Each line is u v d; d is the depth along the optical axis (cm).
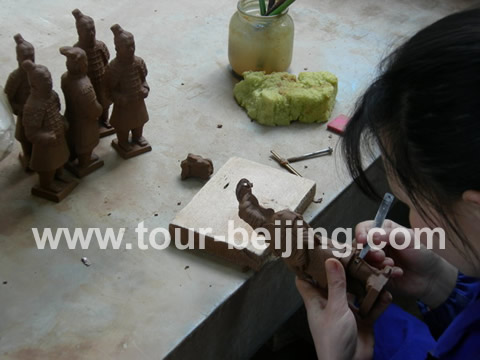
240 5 146
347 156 70
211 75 151
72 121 112
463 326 81
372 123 65
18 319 92
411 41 61
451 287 101
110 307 95
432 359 86
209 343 100
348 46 166
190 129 133
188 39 163
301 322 154
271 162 126
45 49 153
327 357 82
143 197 115
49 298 96
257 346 122
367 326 88
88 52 119
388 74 61
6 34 158
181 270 102
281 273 113
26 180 117
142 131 128
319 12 180
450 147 58
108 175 120
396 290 101
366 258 93
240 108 141
